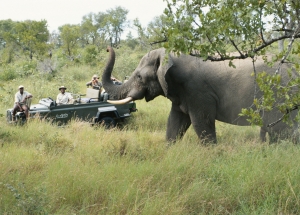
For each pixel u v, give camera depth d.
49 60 32.97
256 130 11.47
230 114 9.35
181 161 7.94
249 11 4.53
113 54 10.23
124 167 7.80
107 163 8.15
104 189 6.86
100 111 13.99
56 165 7.88
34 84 22.08
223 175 7.47
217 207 6.47
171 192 6.83
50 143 9.94
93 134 11.66
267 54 9.01
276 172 7.20
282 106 4.92
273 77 4.61
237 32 4.69
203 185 7.02
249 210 6.30
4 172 7.37
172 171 7.48
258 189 6.75
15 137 11.55
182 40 4.58
